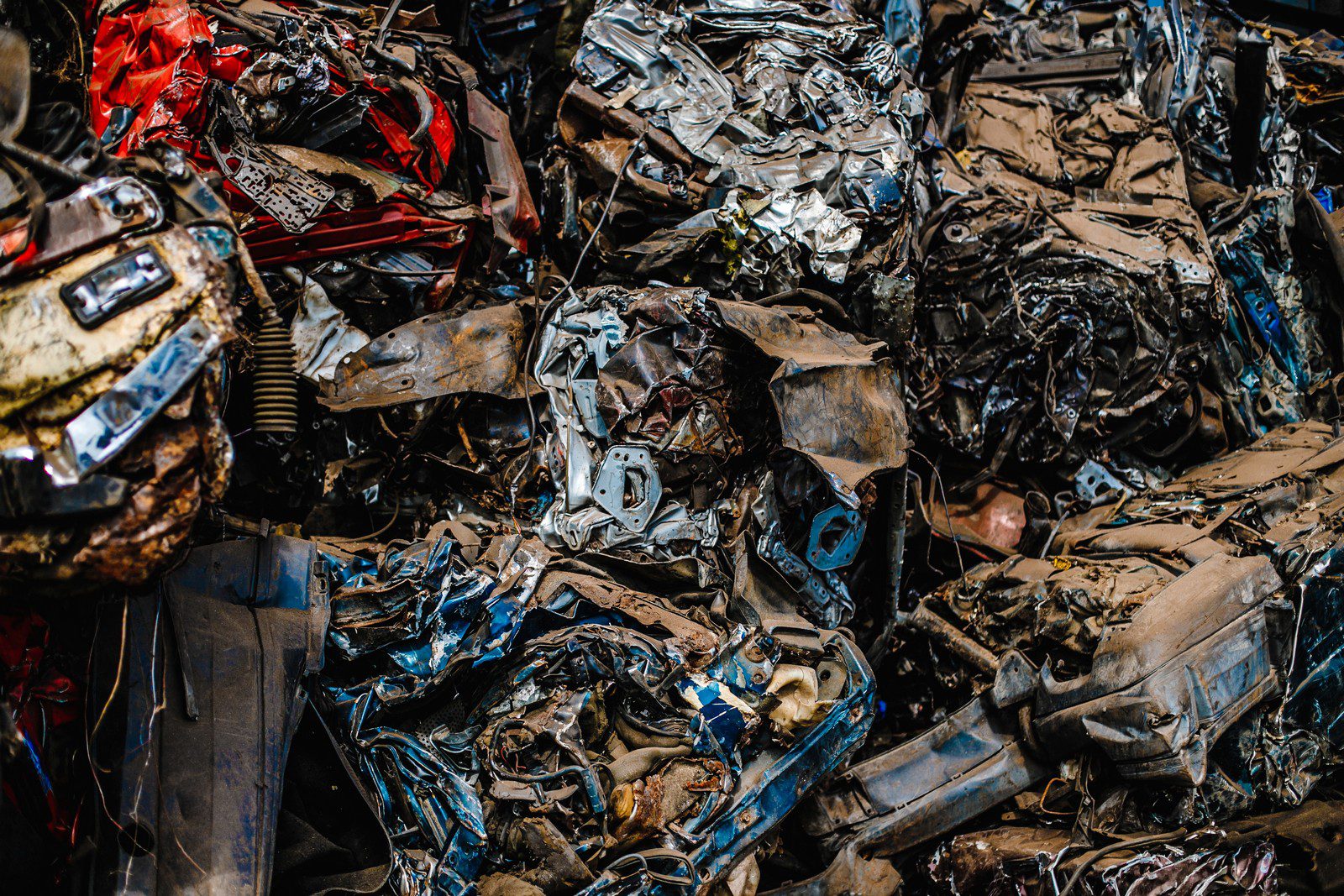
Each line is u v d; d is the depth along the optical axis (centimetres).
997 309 451
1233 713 361
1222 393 523
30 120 249
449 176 392
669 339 366
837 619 395
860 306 420
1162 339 463
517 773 301
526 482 372
